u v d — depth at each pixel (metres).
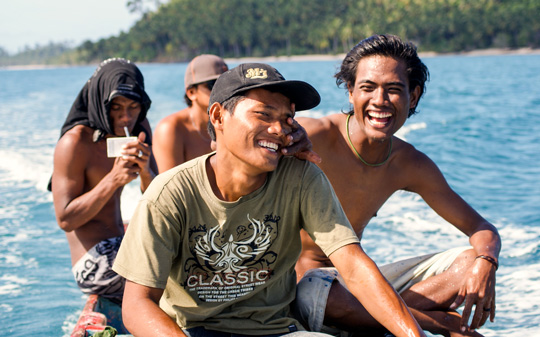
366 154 3.44
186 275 2.57
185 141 4.76
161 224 2.41
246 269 2.59
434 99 21.09
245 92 2.32
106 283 3.89
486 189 7.84
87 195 3.69
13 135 14.47
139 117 4.18
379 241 5.94
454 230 6.23
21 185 8.69
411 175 3.55
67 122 3.96
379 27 117.12
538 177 8.43
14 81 55.62
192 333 2.60
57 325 4.10
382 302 2.43
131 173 3.62
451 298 3.23
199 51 146.12
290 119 2.38
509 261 5.17
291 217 2.59
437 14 117.50
